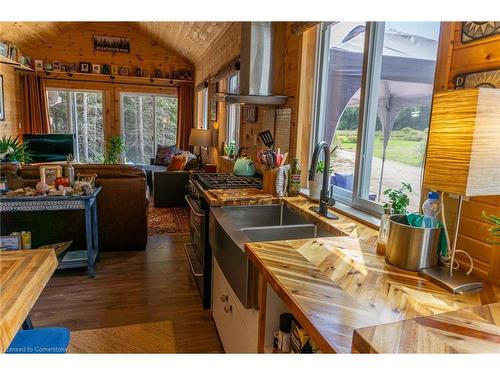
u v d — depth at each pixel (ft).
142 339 7.16
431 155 3.43
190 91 26.48
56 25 21.59
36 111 23.50
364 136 6.57
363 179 6.68
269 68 9.39
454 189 3.19
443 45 4.09
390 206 4.55
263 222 7.61
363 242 4.76
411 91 5.41
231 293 6.05
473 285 3.34
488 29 3.59
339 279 3.52
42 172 10.18
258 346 4.43
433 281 3.49
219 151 17.44
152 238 13.51
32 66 23.15
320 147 6.32
